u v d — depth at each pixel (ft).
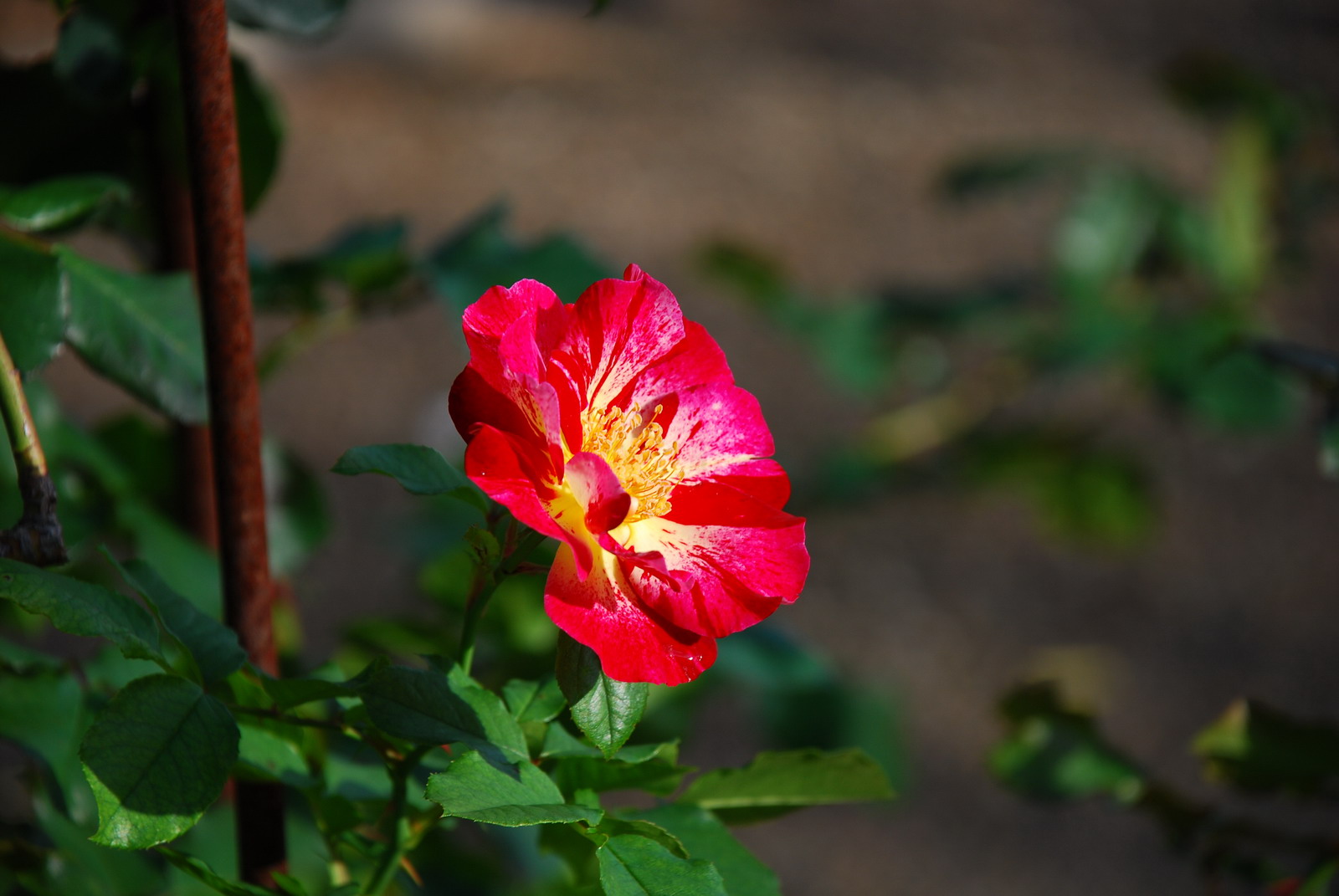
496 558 3.67
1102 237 8.16
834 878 13.26
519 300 3.69
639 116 25.27
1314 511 18.26
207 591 4.21
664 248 21.81
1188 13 31.09
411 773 3.78
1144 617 16.66
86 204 3.97
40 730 3.92
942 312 9.07
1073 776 4.38
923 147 25.13
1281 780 4.28
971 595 16.89
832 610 16.51
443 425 17.19
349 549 15.66
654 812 3.80
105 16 4.05
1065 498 9.22
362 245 4.44
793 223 22.65
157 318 3.97
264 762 3.83
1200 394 7.39
